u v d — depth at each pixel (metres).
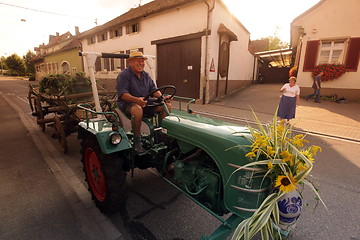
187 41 10.47
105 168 2.36
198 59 10.15
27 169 3.57
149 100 2.93
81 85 4.87
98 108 3.11
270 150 1.51
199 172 1.96
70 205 2.65
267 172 1.48
